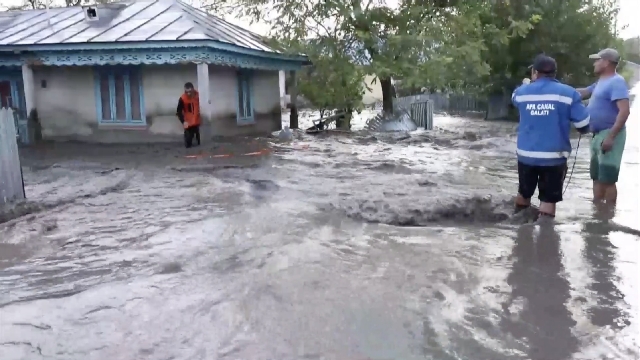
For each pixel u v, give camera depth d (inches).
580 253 198.7
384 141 647.1
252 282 172.9
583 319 143.6
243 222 249.0
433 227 242.8
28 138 627.2
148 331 140.4
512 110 1082.7
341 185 340.8
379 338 134.6
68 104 636.1
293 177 376.2
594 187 290.5
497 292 163.3
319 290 165.6
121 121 623.2
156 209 283.7
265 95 762.8
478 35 807.1
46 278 183.0
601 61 274.2
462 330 138.5
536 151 240.8
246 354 127.6
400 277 176.4
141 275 183.0
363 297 159.9
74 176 397.1
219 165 433.4
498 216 260.8
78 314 151.8
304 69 824.3
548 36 967.6
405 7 784.9
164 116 609.6
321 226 241.1
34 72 637.9
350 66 757.9
